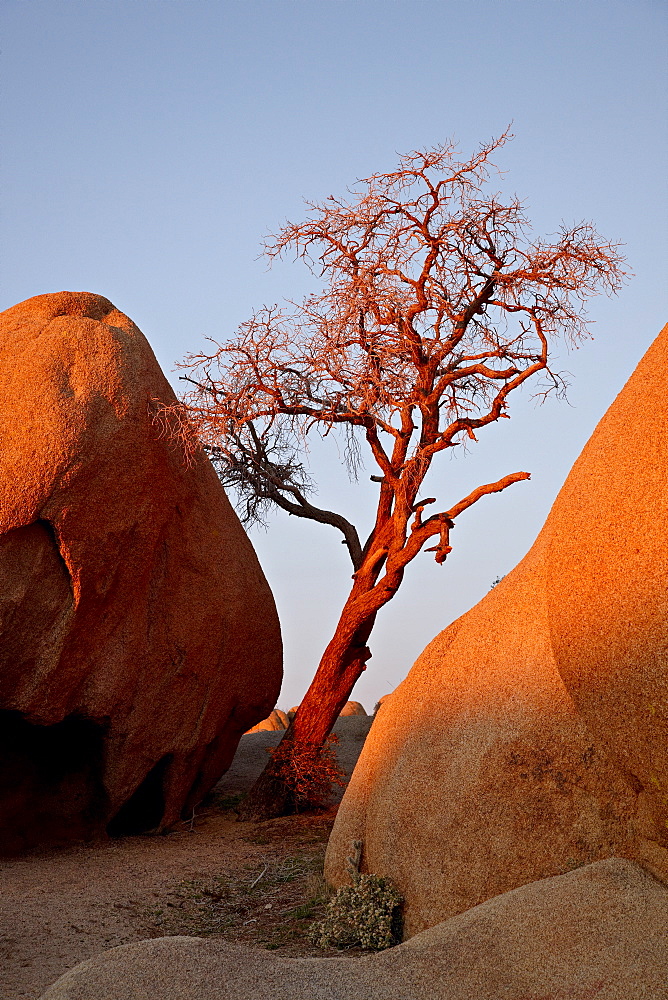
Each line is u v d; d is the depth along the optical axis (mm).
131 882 10648
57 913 9148
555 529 7621
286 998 5445
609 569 6594
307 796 15352
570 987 5402
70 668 11992
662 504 6301
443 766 8109
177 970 5598
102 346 12617
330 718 15688
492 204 15789
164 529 13625
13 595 11211
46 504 11359
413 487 15750
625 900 5910
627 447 6809
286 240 16531
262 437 17203
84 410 11891
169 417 13328
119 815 13906
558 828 7039
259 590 15906
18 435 11469
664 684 6043
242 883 10633
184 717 13961
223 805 16375
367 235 16484
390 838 8367
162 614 13609
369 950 7637
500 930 5988
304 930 8406
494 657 8312
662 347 7145
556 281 15703
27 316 13203
